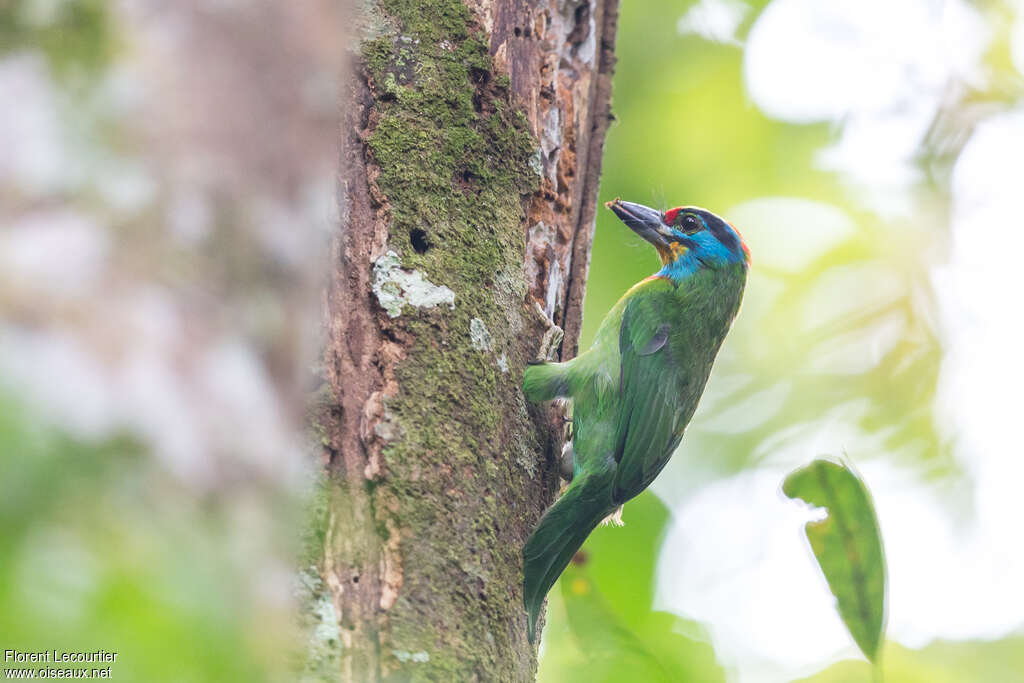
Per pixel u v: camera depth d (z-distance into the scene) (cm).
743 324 1606
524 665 688
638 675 938
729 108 1466
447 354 686
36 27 440
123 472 359
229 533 391
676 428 1041
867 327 1602
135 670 286
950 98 1591
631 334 1024
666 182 1459
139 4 472
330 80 560
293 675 518
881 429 1589
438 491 638
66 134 429
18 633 278
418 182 720
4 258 388
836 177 1528
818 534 758
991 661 1371
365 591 580
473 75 779
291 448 482
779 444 1552
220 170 478
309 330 510
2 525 294
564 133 900
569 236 897
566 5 909
